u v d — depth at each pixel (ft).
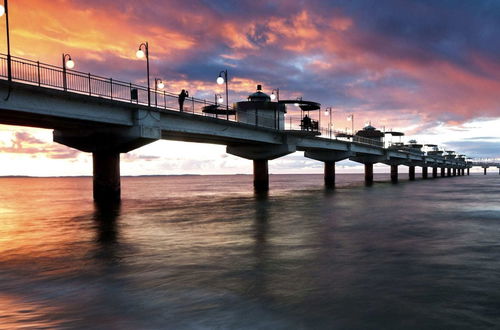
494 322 24.18
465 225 68.33
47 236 61.26
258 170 194.59
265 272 36.47
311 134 186.09
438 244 50.39
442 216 82.48
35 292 31.24
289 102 184.14
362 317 25.11
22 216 95.20
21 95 77.41
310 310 26.43
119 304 27.96
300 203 119.75
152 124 109.40
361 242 52.06
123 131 106.32
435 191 189.57
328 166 266.57
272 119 180.34
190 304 27.81
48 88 80.74
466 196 151.02
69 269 38.93
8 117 88.02
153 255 44.96
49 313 26.25
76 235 61.57
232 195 171.94
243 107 178.70
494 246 48.88
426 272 36.14
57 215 94.02
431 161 506.48
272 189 219.20
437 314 25.53
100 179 116.47
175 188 292.61
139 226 70.54
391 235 57.77
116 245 51.93
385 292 30.14
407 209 98.58
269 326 23.80
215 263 40.40
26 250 49.70
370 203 118.21
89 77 91.76
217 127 139.33
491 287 31.37
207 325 23.98
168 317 25.32
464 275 35.09
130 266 39.68
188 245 51.03
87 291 31.30
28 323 24.41
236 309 26.68
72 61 87.66
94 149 114.11
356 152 281.33
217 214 90.22
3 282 34.35
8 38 75.25
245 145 192.24
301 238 55.57
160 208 107.45
